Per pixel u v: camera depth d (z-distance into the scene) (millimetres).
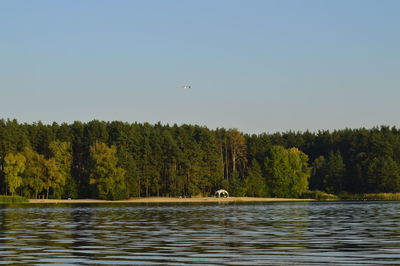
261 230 51344
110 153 195125
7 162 183500
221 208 115938
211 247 36438
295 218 73188
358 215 80625
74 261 29953
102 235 46438
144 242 40094
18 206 140625
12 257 31672
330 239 41500
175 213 91500
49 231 51406
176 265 28344
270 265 28141
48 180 192875
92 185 196250
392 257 30672
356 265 27875
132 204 155250
